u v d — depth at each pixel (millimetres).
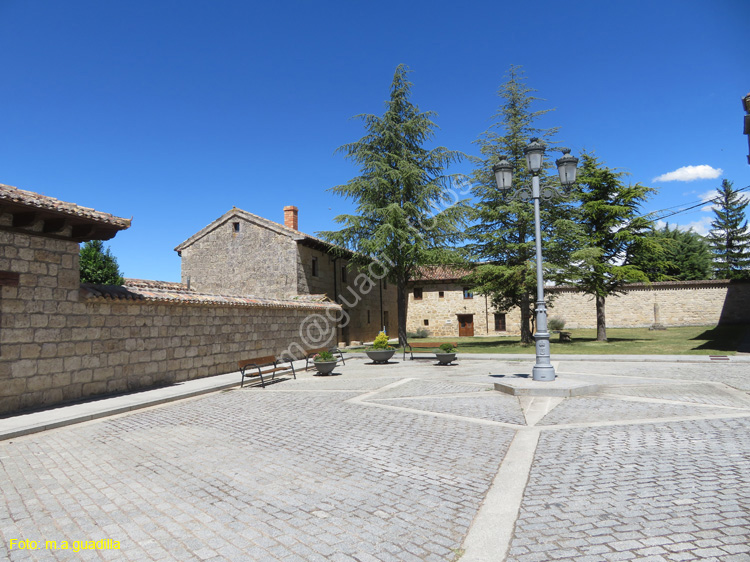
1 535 3785
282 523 3816
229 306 15547
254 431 7305
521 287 23562
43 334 9727
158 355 12664
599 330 26438
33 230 9625
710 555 2982
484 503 4078
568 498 4086
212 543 3504
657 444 5652
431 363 18438
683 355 17203
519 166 24156
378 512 3967
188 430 7574
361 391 11102
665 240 27188
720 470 4613
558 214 23891
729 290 32812
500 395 9789
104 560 3314
